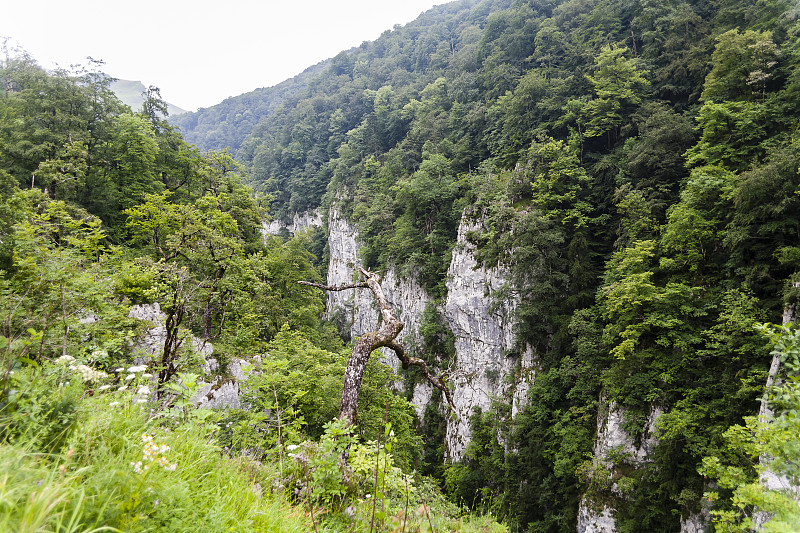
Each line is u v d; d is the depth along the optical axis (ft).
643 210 98.37
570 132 144.77
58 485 6.64
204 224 71.67
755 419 24.41
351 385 22.17
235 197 114.11
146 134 117.08
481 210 138.51
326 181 304.30
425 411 144.36
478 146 187.21
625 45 166.50
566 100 151.53
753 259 74.08
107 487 7.76
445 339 151.12
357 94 358.64
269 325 90.58
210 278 69.67
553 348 107.24
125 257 78.23
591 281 108.47
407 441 62.49
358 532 13.29
